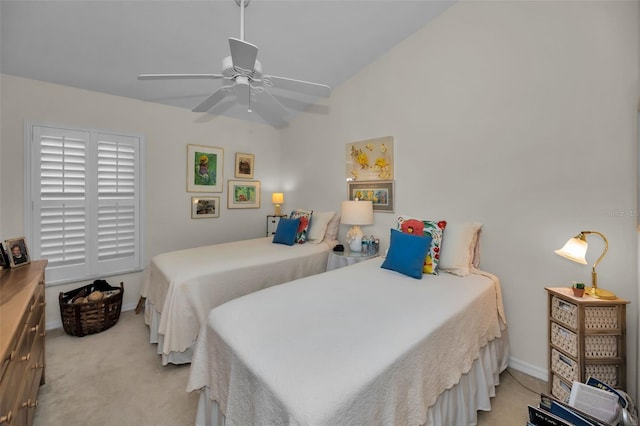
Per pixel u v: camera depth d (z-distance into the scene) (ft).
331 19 8.08
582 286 5.51
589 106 6.11
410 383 3.94
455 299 5.51
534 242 6.91
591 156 6.10
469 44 7.94
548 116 6.64
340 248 10.66
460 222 7.64
